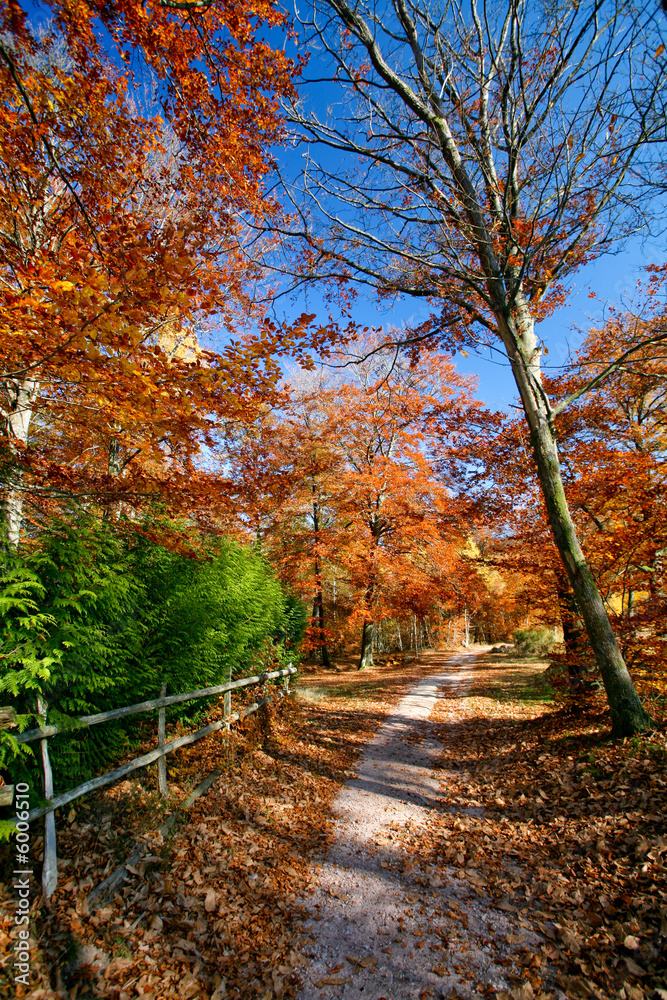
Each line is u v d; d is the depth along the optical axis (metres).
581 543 8.20
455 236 6.96
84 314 3.10
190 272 4.09
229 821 4.71
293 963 3.06
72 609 3.82
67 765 3.69
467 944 3.21
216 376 4.02
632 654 7.21
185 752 5.67
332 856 4.60
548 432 7.05
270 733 7.98
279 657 10.09
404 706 12.39
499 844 4.56
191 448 4.96
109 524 4.93
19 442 5.44
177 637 5.41
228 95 5.18
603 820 4.38
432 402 16.42
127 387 3.69
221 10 4.45
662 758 5.07
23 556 3.62
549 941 3.13
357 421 17.56
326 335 4.47
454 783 6.75
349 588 20.69
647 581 7.43
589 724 7.19
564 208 5.98
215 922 3.31
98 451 7.35
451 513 13.45
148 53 4.70
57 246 5.45
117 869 3.44
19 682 3.10
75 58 4.89
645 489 7.48
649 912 3.07
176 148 6.50
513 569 9.77
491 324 7.59
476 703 12.28
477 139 6.96
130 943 2.94
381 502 18.06
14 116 4.31
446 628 30.33
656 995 2.50
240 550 7.64
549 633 22.94
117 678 4.18
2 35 4.59
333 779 6.78
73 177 5.02
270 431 12.69
